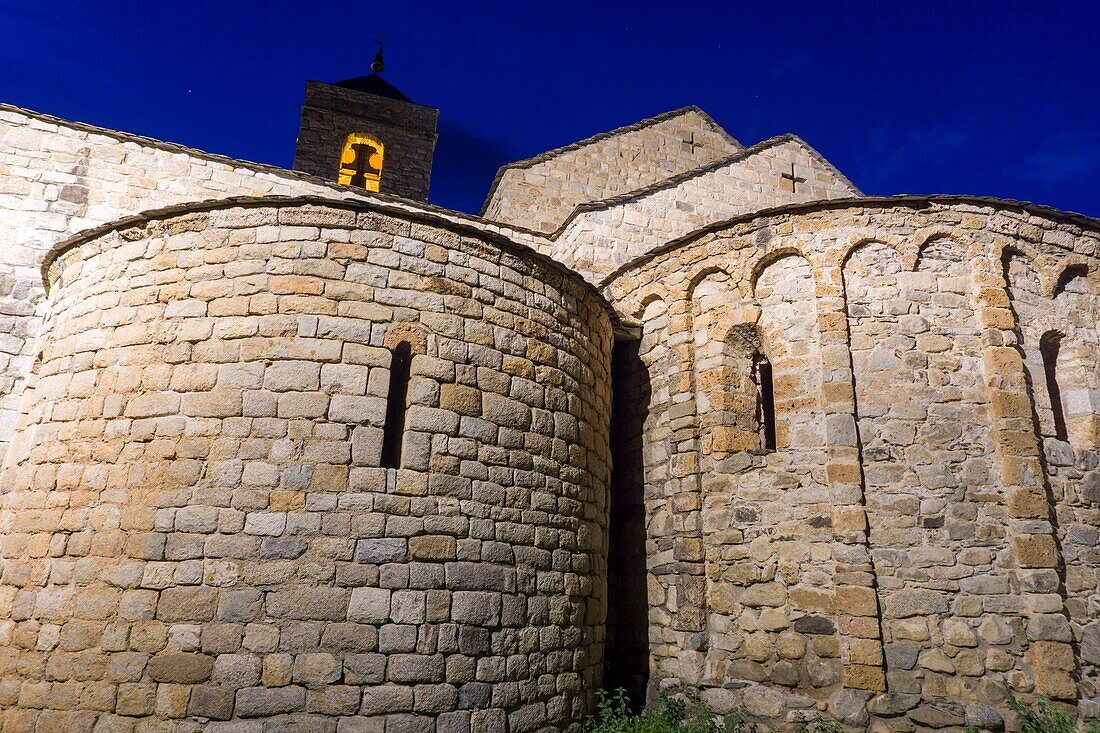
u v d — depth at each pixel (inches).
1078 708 290.4
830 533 324.5
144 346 273.1
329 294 273.3
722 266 395.2
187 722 223.9
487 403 287.7
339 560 243.9
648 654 370.3
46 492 267.4
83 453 265.6
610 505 395.2
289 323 267.3
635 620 384.5
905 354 346.0
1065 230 379.2
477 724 250.1
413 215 292.2
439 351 281.6
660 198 537.3
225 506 244.2
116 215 416.5
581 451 323.0
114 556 244.8
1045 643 297.3
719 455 365.1
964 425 333.4
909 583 312.3
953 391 339.6
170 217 292.4
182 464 250.1
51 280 347.3
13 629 251.4
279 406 256.5
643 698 359.3
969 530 316.5
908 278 359.3
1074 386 359.9
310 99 743.1
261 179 458.0
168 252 287.0
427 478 263.6
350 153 776.3
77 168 416.8
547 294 326.0
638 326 429.7
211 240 283.3
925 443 330.6
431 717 241.4
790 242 377.7
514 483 286.8
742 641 334.3
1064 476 334.3
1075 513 329.4
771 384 398.3
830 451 333.4
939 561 313.4
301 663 232.2
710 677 336.2
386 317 276.7
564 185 611.2
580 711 289.7
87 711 229.6
